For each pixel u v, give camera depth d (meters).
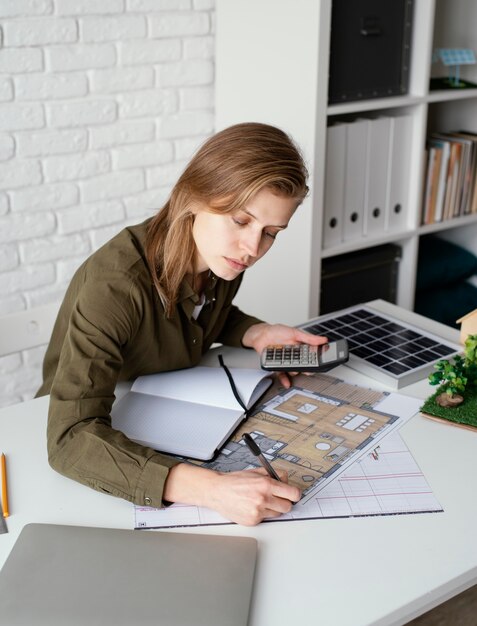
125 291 1.24
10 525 1.03
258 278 2.51
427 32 2.32
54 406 1.16
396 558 0.97
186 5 2.31
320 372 1.43
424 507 1.07
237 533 1.01
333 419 1.28
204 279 1.39
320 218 2.29
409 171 2.50
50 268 2.31
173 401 1.31
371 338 1.55
